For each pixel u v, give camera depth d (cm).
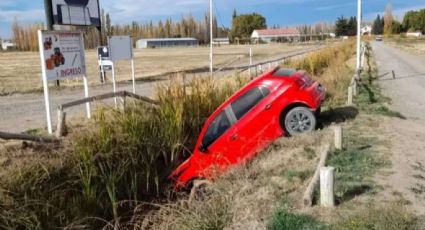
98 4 1312
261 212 573
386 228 478
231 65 3841
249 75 1639
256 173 752
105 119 845
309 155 790
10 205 594
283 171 732
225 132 884
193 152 917
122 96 1002
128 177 802
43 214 631
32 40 11319
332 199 555
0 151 735
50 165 686
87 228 680
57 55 1055
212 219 576
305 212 551
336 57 3209
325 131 930
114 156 778
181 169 884
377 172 670
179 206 676
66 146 760
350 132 940
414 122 1102
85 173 716
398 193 584
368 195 582
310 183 605
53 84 2473
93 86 2322
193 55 6762
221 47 10869
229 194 662
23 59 6556
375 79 2144
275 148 869
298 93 909
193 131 1034
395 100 1479
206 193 736
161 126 933
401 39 11444
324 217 530
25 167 655
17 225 594
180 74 1348
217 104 1125
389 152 776
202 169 856
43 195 644
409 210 527
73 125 1024
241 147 880
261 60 4591
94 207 715
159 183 878
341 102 1355
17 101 1781
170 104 1013
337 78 1848
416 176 650
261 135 893
